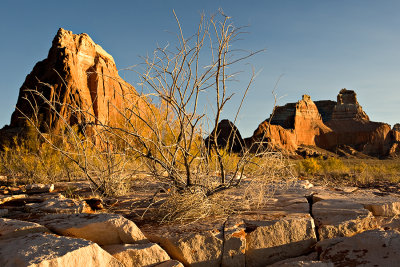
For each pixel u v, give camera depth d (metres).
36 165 8.83
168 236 3.50
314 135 141.12
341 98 164.00
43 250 2.60
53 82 46.91
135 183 7.14
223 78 4.34
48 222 3.57
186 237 3.47
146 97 4.47
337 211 4.36
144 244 3.21
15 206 5.10
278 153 4.89
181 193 4.52
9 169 9.16
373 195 5.72
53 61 49.31
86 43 53.41
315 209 4.56
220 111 4.49
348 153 111.44
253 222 3.89
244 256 3.55
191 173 4.86
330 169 17.97
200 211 4.23
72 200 4.84
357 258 3.22
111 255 2.93
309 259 3.56
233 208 4.71
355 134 139.38
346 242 3.51
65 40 51.78
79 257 2.62
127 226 3.29
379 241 3.35
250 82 4.45
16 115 36.28
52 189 6.68
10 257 2.51
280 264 3.47
